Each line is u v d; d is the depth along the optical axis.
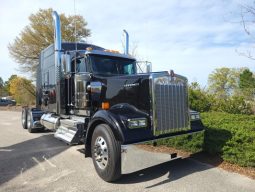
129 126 4.68
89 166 5.84
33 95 33.38
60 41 7.46
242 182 4.64
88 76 6.48
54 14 7.37
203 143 6.08
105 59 6.84
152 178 4.99
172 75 5.25
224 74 37.44
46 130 11.34
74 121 6.51
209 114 8.27
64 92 7.46
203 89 11.42
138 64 7.48
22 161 6.40
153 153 5.68
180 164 5.74
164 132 5.03
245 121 7.00
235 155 5.39
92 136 5.17
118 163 4.68
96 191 4.45
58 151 7.33
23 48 30.45
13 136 10.17
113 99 5.86
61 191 4.48
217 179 4.82
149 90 5.00
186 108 5.48
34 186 4.75
